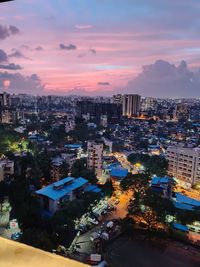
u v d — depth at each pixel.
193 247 30.38
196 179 50.47
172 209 34.84
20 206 31.98
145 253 28.83
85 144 78.12
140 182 38.06
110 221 34.41
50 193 34.34
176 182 52.06
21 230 30.03
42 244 24.58
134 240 31.17
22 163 48.75
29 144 68.75
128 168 60.62
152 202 33.28
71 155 63.81
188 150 51.50
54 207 33.41
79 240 30.12
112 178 49.34
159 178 45.00
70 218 30.58
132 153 68.88
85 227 32.53
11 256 2.78
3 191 37.00
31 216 30.84
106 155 70.06
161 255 28.67
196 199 44.41
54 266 2.66
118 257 27.73
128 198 42.28
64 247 27.58
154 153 72.75
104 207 38.28
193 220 33.28
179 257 28.48
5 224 31.84
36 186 43.00
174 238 31.86
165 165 55.06
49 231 29.11
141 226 33.09
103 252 28.30
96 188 40.81
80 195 37.16
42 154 59.81
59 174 46.88
